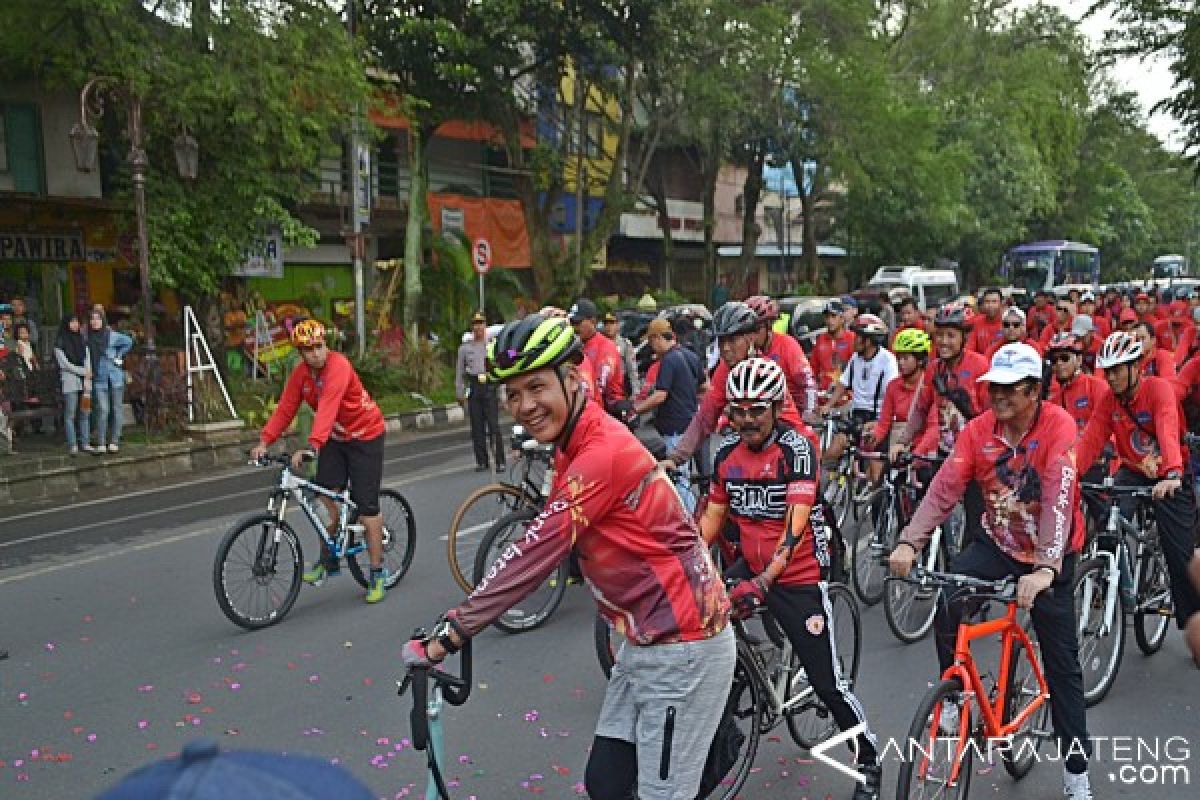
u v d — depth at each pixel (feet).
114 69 40.93
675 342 24.34
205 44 43.09
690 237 111.75
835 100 79.41
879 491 21.62
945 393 21.02
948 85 109.29
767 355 21.33
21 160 46.75
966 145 109.60
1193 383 19.74
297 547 21.13
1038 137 121.39
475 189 84.23
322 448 21.80
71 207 48.80
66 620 21.06
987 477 13.00
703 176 98.17
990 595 12.15
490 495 22.16
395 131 73.05
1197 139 56.34
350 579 23.99
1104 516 17.25
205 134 46.09
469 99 63.05
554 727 15.56
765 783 13.71
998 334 29.89
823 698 12.96
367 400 21.63
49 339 48.52
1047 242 139.64
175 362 46.37
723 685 9.50
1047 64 116.67
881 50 85.15
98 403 38.65
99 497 35.50
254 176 47.50
